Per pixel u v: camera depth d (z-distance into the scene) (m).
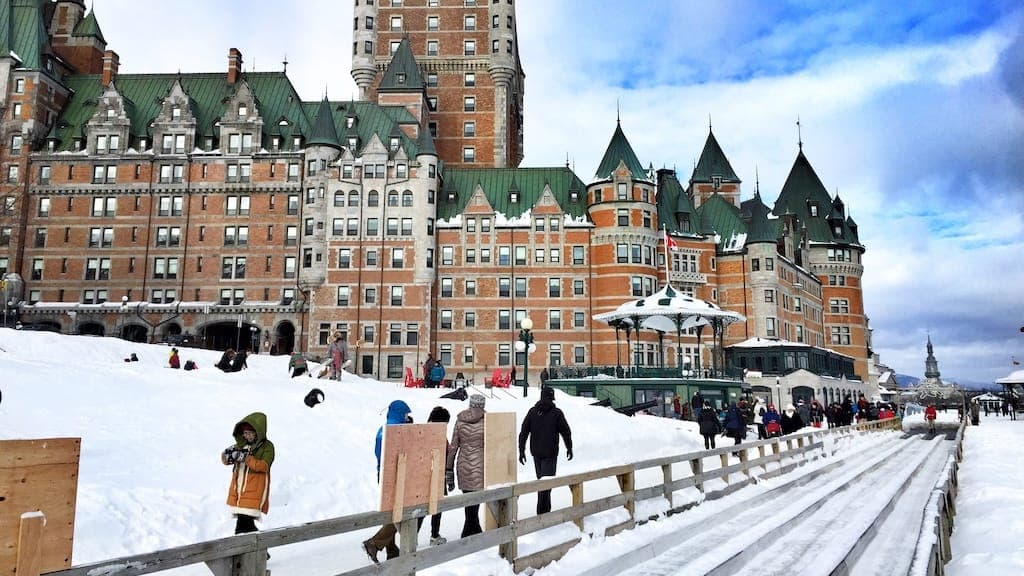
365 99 96.88
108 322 75.75
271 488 14.69
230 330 81.81
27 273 77.75
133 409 18.84
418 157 78.38
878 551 13.25
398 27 98.19
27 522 5.70
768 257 86.75
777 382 78.75
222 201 79.31
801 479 22.25
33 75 80.44
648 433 30.33
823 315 109.06
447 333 77.69
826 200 114.88
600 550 12.28
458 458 12.09
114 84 81.88
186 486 13.63
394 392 29.42
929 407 49.72
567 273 78.88
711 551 12.26
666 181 93.50
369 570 8.45
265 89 86.12
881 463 28.55
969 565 12.65
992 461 28.91
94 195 79.25
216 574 6.80
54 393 19.73
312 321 75.12
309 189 77.62
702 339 84.06
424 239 76.62
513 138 107.25
